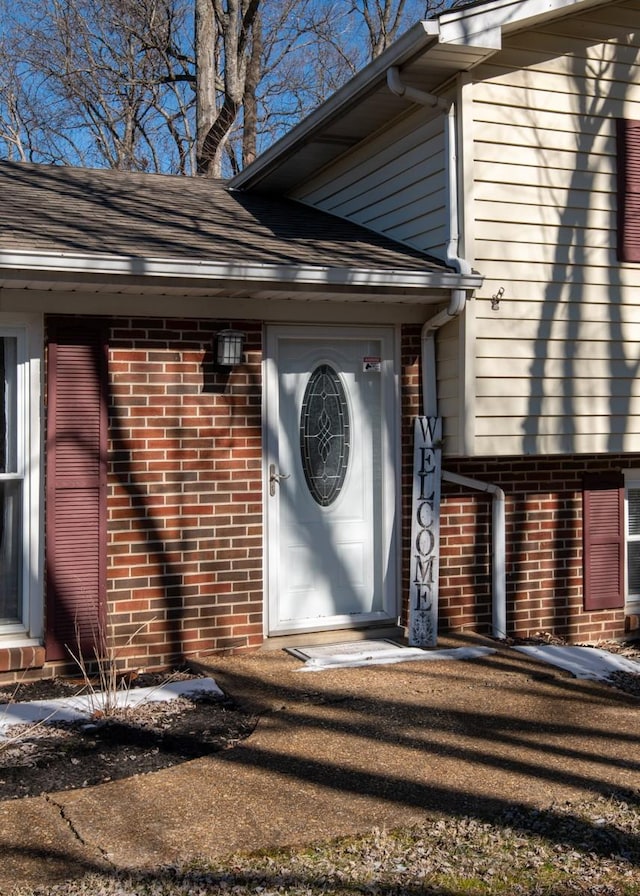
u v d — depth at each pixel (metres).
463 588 8.03
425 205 7.88
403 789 4.97
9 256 6.11
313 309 7.52
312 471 7.79
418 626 7.61
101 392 6.89
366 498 7.97
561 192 7.70
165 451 7.11
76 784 5.05
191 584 7.20
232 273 6.64
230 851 4.29
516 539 8.20
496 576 8.02
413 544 7.67
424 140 7.88
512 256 7.52
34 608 6.88
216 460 7.26
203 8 18.39
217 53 21.27
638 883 4.06
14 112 24.44
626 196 7.94
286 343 7.69
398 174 8.30
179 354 7.14
